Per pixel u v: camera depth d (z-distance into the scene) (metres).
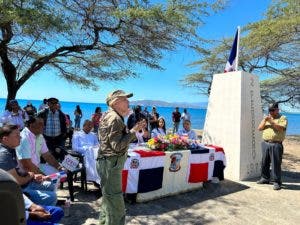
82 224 5.20
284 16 14.27
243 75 8.84
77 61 14.77
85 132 7.54
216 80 9.36
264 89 22.47
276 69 18.02
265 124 8.24
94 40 12.09
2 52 12.17
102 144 4.33
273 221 5.91
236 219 5.90
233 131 8.80
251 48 15.55
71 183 6.21
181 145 7.17
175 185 7.03
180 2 10.87
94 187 7.16
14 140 4.15
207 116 9.46
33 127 5.33
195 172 7.30
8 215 1.31
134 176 6.11
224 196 7.22
